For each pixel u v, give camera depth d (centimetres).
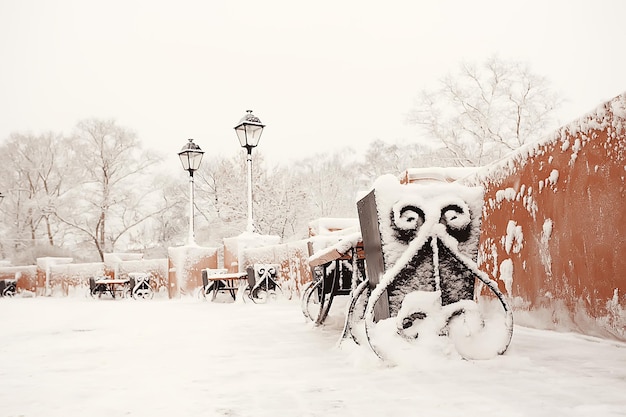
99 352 454
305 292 653
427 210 366
